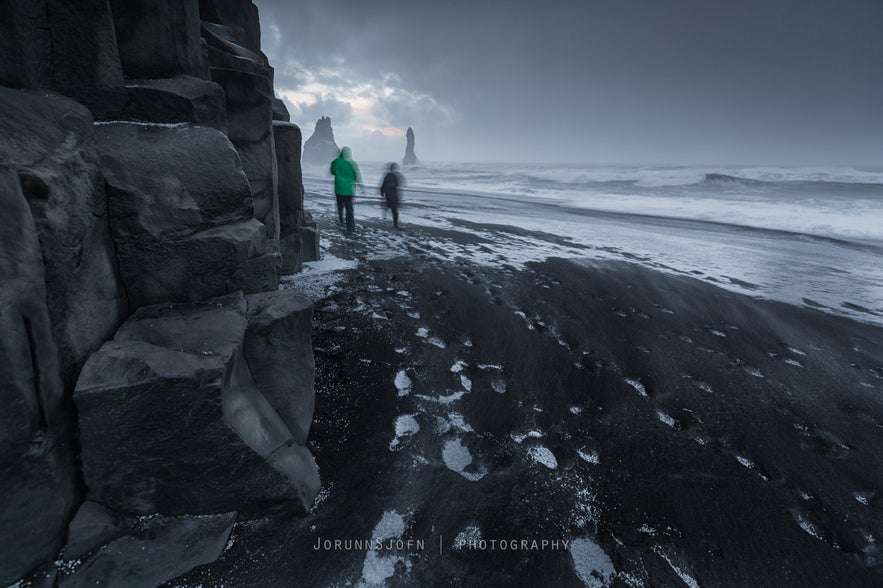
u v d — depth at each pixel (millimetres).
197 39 2977
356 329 4074
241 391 2104
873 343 4707
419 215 12133
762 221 14156
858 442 2994
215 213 2453
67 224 1714
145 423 1723
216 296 2445
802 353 4375
